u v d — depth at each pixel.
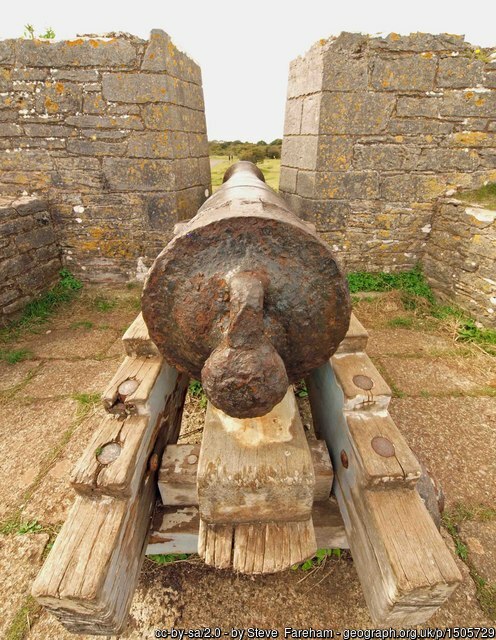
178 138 3.67
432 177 3.71
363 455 1.18
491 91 3.41
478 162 3.66
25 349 3.17
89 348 3.19
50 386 2.70
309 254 1.08
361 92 3.37
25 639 1.33
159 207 3.78
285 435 1.25
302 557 1.11
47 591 0.93
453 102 3.44
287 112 4.23
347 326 1.20
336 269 1.10
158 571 1.54
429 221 3.90
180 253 1.08
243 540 1.16
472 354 3.05
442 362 2.96
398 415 2.39
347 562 1.55
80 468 1.18
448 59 3.29
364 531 1.16
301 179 3.96
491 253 3.19
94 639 1.33
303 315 1.12
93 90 3.38
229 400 0.90
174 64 3.46
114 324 3.59
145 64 3.28
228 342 0.91
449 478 1.95
